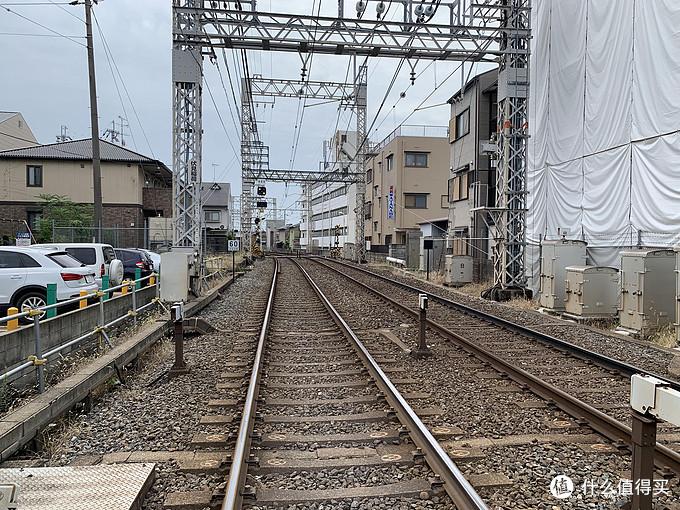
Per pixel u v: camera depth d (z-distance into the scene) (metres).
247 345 9.43
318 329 11.05
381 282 23.98
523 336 10.33
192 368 7.75
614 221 14.20
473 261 22.86
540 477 4.13
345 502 3.74
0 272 10.98
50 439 4.98
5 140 40.97
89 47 19.69
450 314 13.53
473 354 8.44
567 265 13.71
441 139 44.38
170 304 11.67
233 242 26.70
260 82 32.47
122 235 33.38
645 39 13.04
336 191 73.44
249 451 4.52
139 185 34.50
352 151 65.75
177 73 14.72
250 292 19.47
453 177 29.73
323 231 86.19
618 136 14.10
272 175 44.78
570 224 16.25
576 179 15.95
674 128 12.16
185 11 14.42
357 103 37.53
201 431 5.20
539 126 18.11
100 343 7.82
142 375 7.61
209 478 4.12
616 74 14.15
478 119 25.38
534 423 5.38
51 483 3.79
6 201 33.03
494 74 25.05
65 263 11.62
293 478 4.11
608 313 12.35
